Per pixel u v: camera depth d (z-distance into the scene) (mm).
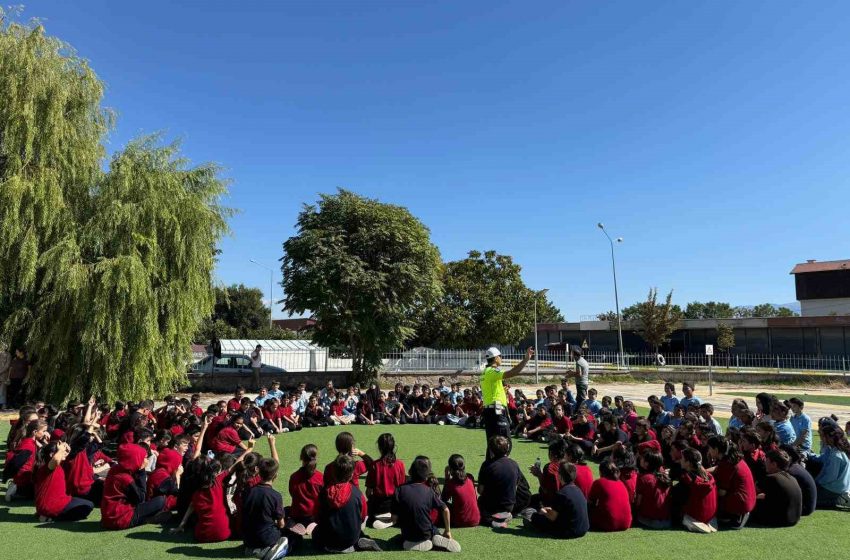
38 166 16297
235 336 52344
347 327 25750
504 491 6590
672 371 33156
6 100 15883
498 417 8445
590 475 6914
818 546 5840
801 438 8891
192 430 9398
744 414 9656
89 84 17734
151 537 6145
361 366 27547
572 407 14320
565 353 37812
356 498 5672
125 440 9117
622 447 7391
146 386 16625
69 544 5867
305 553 5590
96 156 17891
